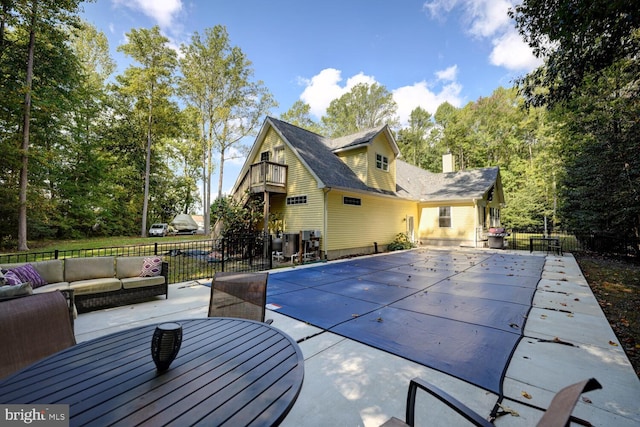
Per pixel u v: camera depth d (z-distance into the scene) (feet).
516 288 19.80
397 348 10.53
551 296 17.66
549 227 69.46
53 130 49.01
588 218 36.24
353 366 9.28
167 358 5.07
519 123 83.41
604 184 29.25
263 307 9.83
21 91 36.81
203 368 5.31
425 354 10.05
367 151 42.01
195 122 75.20
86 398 4.31
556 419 3.10
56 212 53.42
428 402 7.38
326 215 34.63
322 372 8.91
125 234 73.67
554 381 8.34
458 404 4.50
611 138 27.61
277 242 35.27
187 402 4.26
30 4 36.29
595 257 34.86
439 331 12.18
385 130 44.73
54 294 8.09
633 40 14.39
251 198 38.78
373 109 101.71
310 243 33.42
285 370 5.28
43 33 38.81
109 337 6.73
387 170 46.83
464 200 48.70
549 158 60.29
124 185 75.92
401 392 7.88
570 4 13.26
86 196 59.62
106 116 70.95
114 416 3.90
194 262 31.96
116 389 4.57
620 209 29.76
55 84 44.24
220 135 75.31
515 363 9.41
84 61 64.18
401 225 49.67
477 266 29.12
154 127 68.49
